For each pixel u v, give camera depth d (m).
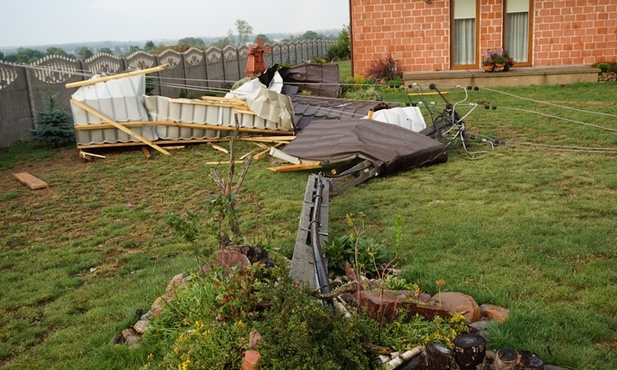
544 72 18.39
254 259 5.40
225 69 24.00
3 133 13.17
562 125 12.48
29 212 8.81
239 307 4.47
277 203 8.39
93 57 16.05
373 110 12.84
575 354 4.03
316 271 5.08
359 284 4.68
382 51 20.58
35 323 5.37
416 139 9.88
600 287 5.05
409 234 6.72
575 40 19.83
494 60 19.05
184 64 20.45
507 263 5.68
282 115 12.48
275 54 29.56
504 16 19.94
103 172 11.08
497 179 8.82
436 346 3.86
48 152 12.80
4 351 4.88
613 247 5.91
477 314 4.63
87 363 4.50
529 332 4.34
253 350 3.97
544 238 6.26
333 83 17.45
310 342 3.83
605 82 18.16
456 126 11.04
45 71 14.37
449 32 20.09
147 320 5.07
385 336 4.25
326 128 10.59
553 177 8.70
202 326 4.29
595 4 19.47
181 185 9.96
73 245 7.46
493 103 15.63
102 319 5.29
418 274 5.52
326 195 7.70
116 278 6.33
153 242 7.38
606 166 9.14
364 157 9.38
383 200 8.18
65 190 9.98
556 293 4.99
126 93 12.31
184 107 12.44
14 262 6.94
